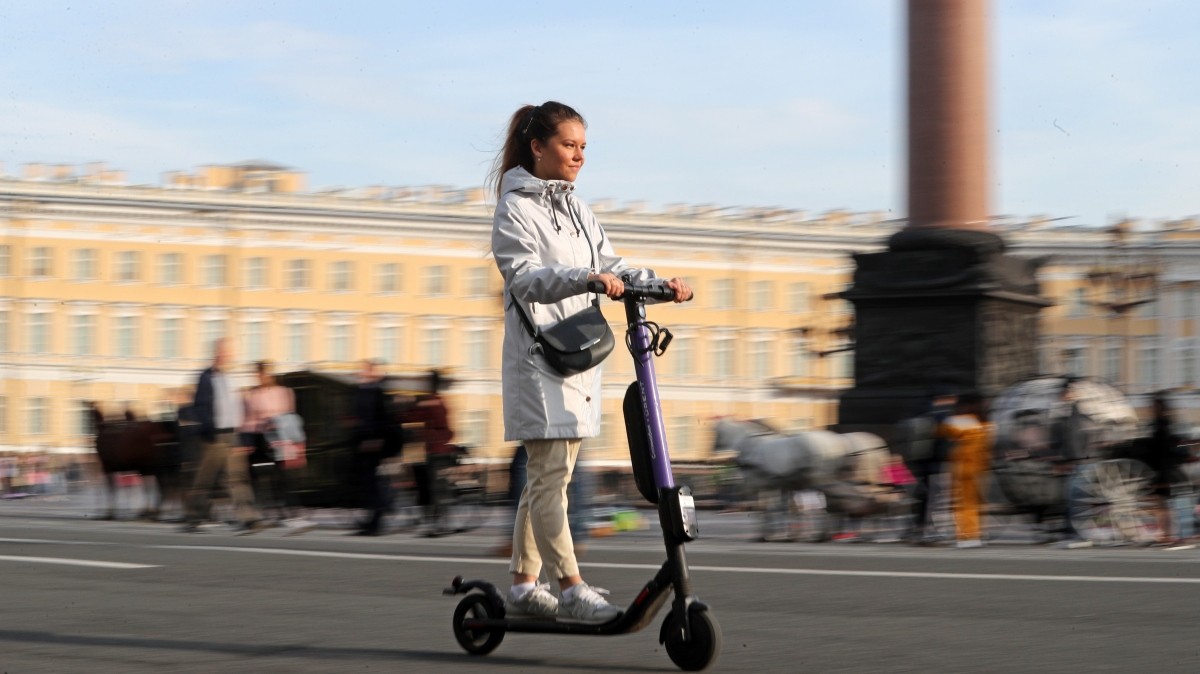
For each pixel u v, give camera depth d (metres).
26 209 81.88
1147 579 9.29
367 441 17.64
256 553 11.65
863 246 92.19
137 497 23.62
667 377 89.00
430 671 5.52
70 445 82.81
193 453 18.50
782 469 16.06
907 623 7.02
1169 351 75.12
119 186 83.38
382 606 7.72
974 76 20.88
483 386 88.81
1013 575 9.61
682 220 89.75
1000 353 20.72
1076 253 64.62
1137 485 15.23
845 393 21.19
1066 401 15.62
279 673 5.46
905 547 15.07
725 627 6.87
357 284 87.19
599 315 5.92
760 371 91.06
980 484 15.48
